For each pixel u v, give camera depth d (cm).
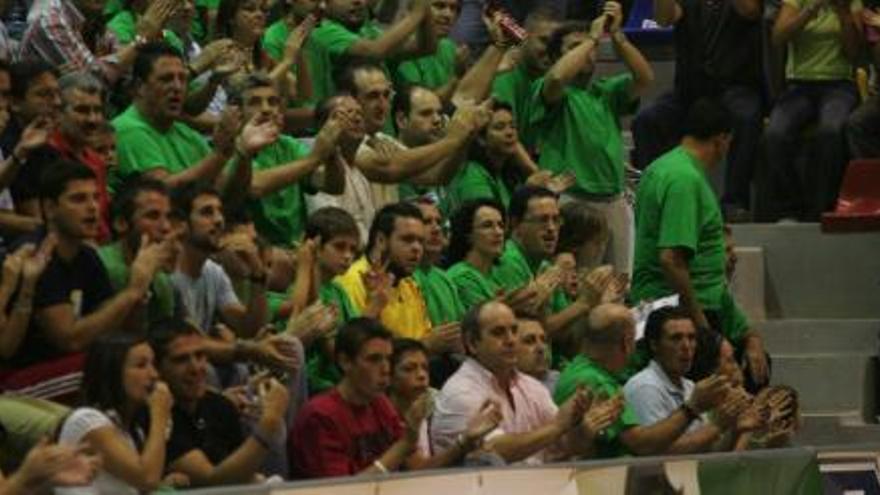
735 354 3266
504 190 3347
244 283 2705
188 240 2591
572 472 2267
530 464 2312
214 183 2772
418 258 2834
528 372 2764
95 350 2231
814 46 3744
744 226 3709
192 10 3331
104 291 2436
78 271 2412
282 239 2977
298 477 2466
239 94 3005
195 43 3409
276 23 3484
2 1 3206
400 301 2834
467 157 3309
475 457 2506
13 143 2753
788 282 3694
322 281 2761
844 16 3734
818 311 3691
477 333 2645
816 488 2475
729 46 3791
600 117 3544
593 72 3850
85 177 2400
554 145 3541
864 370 3503
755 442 2880
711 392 2741
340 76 3144
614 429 2747
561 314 2975
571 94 3538
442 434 2614
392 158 3122
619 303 2956
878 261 3688
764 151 3756
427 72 3569
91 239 2508
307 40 3416
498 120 3312
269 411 2319
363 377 2481
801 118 3741
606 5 3556
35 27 3066
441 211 3281
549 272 2898
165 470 2311
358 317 2586
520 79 3569
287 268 2795
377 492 2112
